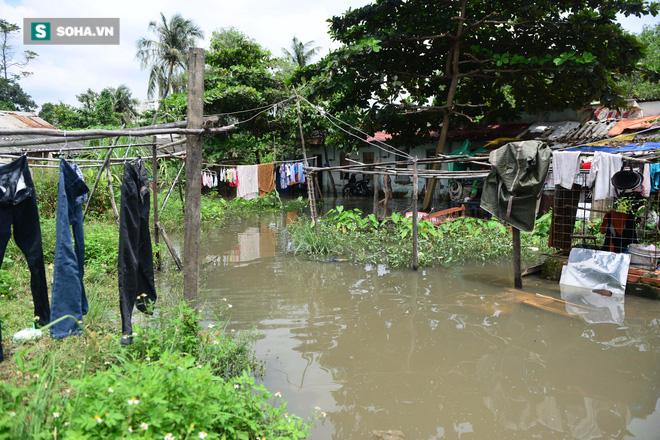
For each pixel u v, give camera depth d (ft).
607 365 15.62
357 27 51.62
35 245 12.92
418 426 12.14
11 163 12.20
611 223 25.61
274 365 15.34
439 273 28.04
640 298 22.93
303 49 104.47
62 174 12.57
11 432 7.74
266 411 11.03
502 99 58.39
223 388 10.14
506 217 24.06
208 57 84.58
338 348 16.85
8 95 137.49
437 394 13.75
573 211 27.04
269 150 77.10
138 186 14.02
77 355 13.26
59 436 8.19
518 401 13.38
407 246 34.06
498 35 52.19
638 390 13.98
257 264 30.45
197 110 15.40
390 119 57.41
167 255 30.73
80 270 14.03
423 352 16.61
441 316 20.34
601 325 19.29
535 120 59.52
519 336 18.10
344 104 56.29
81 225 13.97
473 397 13.60
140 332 13.38
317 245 34.17
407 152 74.18
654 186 24.79
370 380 14.51
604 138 45.14
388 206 65.51
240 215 56.70
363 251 33.88
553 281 26.18
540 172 22.68
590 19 42.19
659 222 25.44
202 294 23.21
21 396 8.95
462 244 33.81
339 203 70.03
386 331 18.56
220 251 34.78
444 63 56.29
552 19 45.24
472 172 32.60
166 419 8.43
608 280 23.95
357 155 83.87
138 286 14.34
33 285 13.28
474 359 16.08
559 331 18.62
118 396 8.57
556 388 14.12
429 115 59.36
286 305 21.71
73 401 8.87
